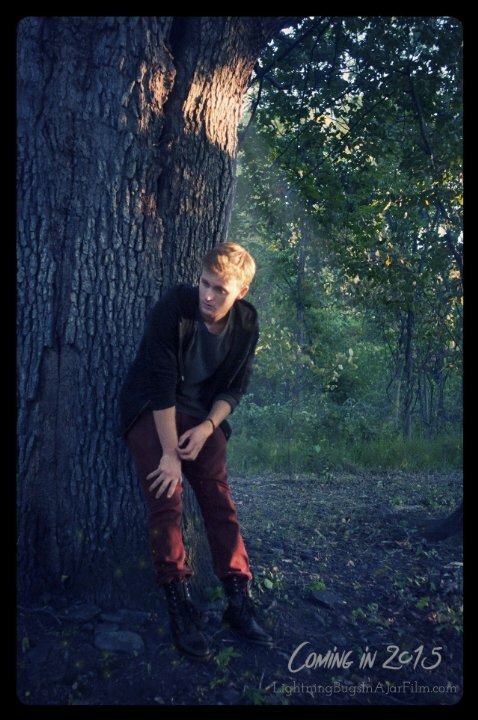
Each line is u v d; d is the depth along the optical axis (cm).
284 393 1311
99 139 339
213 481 321
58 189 338
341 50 757
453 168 780
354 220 859
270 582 380
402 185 939
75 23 335
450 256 929
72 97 336
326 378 1131
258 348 1048
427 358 1292
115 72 337
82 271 340
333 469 942
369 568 438
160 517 303
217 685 293
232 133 379
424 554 472
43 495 341
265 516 582
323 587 388
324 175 801
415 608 381
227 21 352
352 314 1420
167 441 302
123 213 344
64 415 343
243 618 319
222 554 321
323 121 784
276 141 816
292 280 1106
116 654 302
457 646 345
